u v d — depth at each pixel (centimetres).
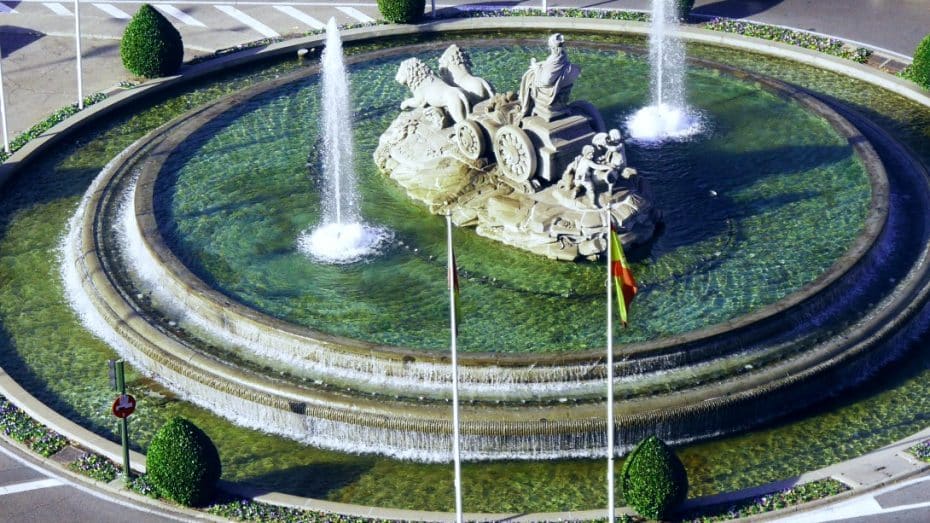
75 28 7506
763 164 6256
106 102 7112
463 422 4769
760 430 4928
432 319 5266
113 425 5053
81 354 5428
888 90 7162
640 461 4388
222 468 4806
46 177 6600
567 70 5625
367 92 7062
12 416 5006
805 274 5453
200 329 5344
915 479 4581
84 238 5912
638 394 4869
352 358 5028
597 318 5234
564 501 4619
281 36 7838
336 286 5475
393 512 4484
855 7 8019
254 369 5091
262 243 5759
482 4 8206
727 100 6838
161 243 5709
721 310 5253
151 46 7288
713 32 7656
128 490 4634
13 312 5681
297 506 4528
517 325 5209
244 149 6488
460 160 5950
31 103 7200
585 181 5534
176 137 6550
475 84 6003
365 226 5850
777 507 4456
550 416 4769
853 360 5100
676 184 6103
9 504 4597
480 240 5719
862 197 5962
